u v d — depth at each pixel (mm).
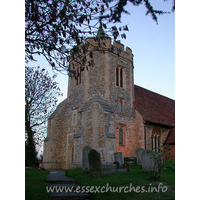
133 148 18016
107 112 15281
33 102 17078
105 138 14609
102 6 7348
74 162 15094
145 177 8938
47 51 7949
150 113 20812
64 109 20016
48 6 7484
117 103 17594
